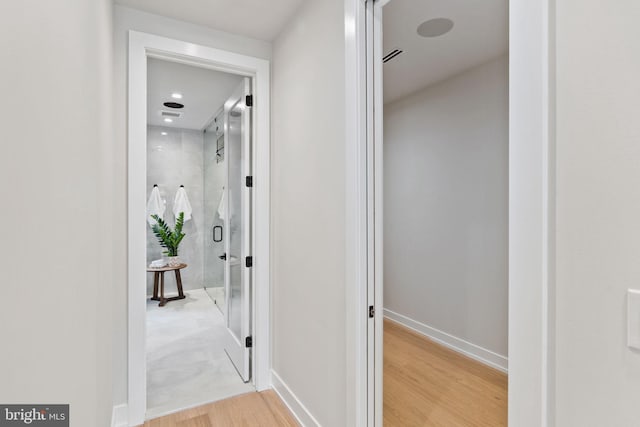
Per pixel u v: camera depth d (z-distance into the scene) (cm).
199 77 298
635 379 58
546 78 71
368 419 144
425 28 219
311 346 182
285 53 214
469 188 285
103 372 142
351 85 145
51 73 63
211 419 197
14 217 46
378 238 148
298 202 197
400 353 292
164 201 495
